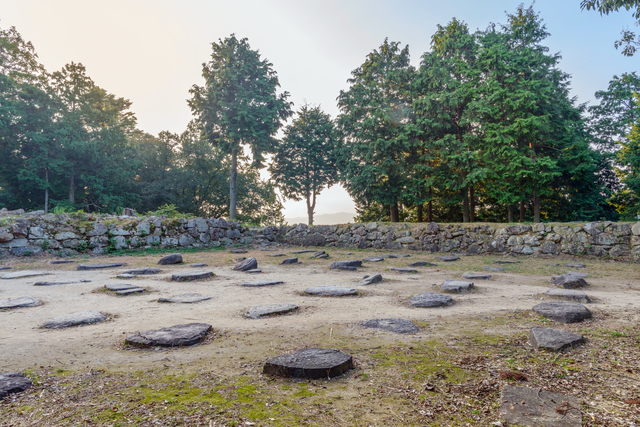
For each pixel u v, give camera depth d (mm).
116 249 12617
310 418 1885
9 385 2258
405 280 7641
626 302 5164
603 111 28047
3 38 27641
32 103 26828
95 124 31000
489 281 7512
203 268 9484
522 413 1901
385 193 22391
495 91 19734
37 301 5234
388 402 2078
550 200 24672
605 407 1972
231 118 28688
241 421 1842
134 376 2498
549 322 3930
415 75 22578
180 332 3463
